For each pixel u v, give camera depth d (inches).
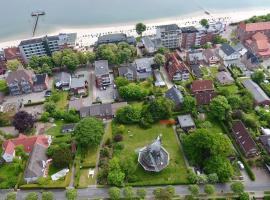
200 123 7042.3
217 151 5935.0
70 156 6304.1
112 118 7549.2
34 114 7805.1
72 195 5477.4
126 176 5925.2
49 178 6048.2
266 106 7608.3
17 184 5989.2
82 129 6565.0
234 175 5935.0
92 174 6102.4
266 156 6186.0
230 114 7121.1
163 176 5984.3
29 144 6569.9
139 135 6973.4
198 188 5492.1
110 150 6574.8
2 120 7347.4
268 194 5595.5
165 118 7337.6
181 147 6638.8
